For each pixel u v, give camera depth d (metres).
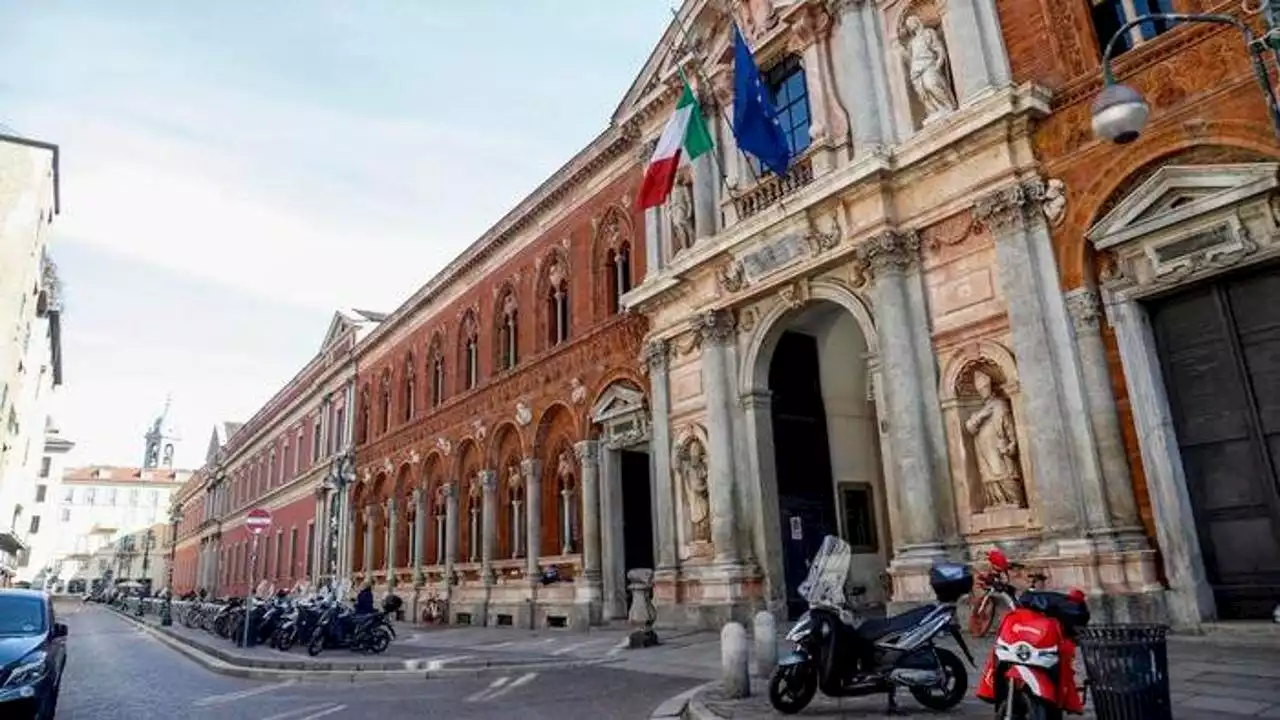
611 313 22.58
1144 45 11.38
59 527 111.19
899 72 15.06
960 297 13.43
